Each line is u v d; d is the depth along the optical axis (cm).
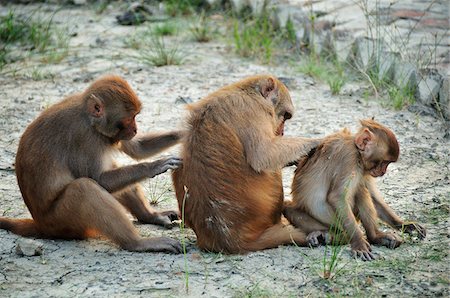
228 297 1002
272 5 2314
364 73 1858
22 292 1028
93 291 1026
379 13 2075
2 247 1172
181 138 1200
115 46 2273
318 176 1163
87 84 1961
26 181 1198
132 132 1213
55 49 2180
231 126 1159
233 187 1135
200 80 1972
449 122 1680
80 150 1191
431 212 1276
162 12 2553
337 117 1716
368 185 1197
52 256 1141
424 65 1783
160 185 1457
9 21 2319
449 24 2002
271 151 1159
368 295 1004
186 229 1268
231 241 1127
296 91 1888
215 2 2553
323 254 1123
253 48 2166
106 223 1148
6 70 2081
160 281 1049
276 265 1089
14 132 1661
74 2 2712
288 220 1212
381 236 1157
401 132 1630
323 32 2089
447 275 1059
